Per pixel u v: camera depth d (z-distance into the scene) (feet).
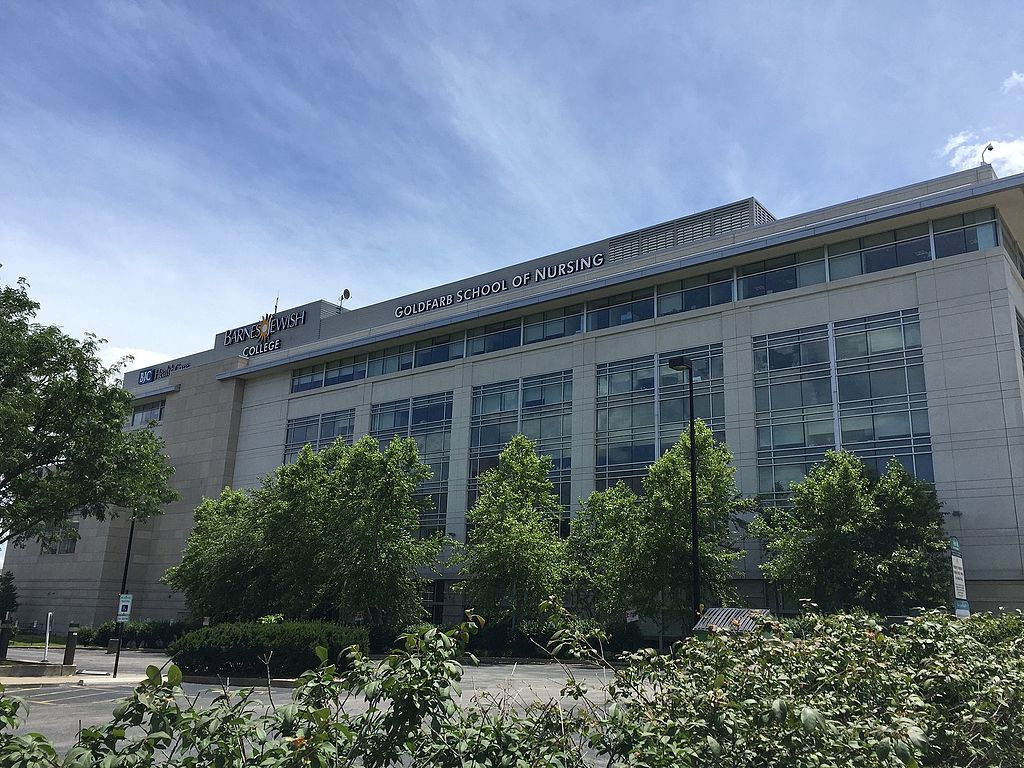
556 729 13.78
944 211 116.57
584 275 158.10
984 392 108.58
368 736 12.26
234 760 11.22
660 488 112.06
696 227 149.07
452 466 166.40
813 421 122.72
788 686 16.15
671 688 15.47
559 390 154.92
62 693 66.80
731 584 116.98
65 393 88.02
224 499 165.37
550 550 124.88
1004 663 20.71
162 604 209.67
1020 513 102.47
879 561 94.32
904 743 13.19
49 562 222.69
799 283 130.21
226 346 234.17
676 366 89.76
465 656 13.14
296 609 130.52
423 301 186.09
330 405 195.72
